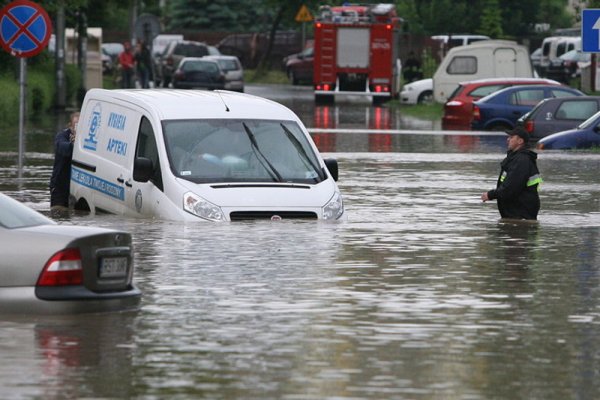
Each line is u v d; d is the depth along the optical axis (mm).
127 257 24797
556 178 56219
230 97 40812
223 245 33000
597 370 20203
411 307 25156
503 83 100312
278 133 39438
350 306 25203
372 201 46250
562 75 164375
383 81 139000
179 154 38344
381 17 139250
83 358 20750
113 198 40375
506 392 18828
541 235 36625
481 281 28312
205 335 22484
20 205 25375
